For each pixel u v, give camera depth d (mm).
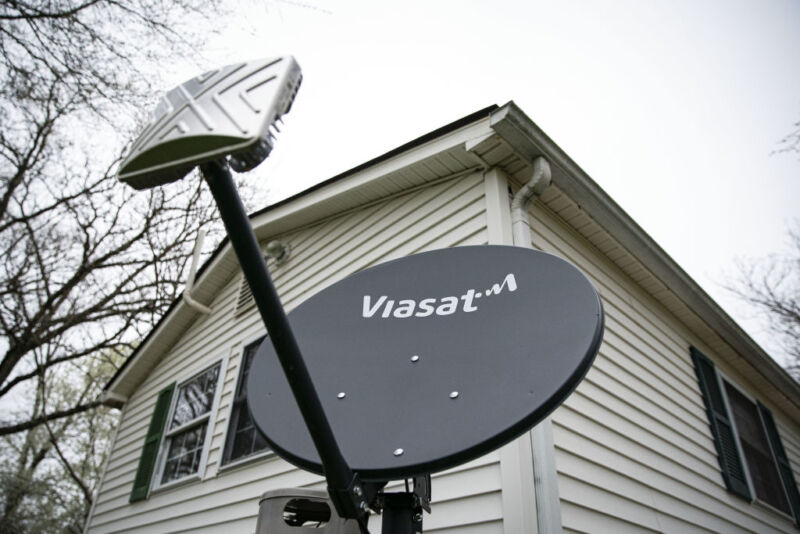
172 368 6625
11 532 11859
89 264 10281
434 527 2807
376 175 4211
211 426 5047
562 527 2596
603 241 4246
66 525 13016
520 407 1412
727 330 5539
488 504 2656
